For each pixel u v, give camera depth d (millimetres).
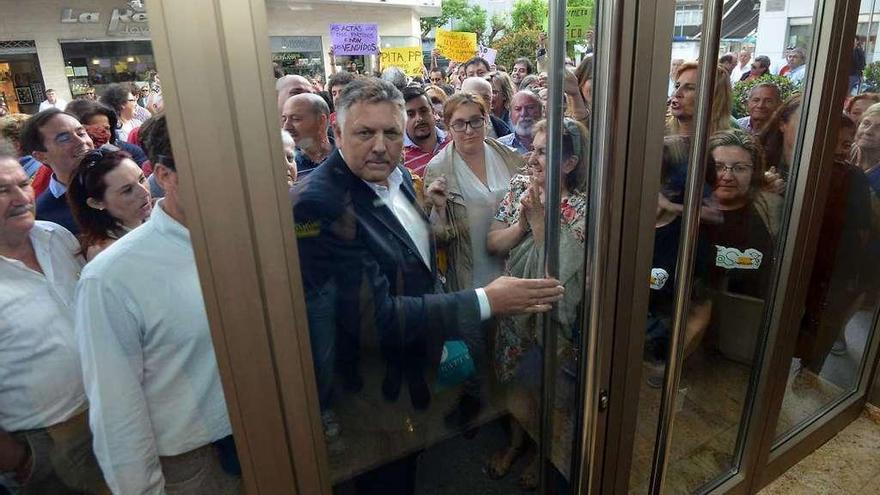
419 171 929
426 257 984
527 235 1088
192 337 714
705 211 1397
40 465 688
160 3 526
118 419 709
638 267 1052
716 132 1310
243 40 576
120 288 656
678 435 1513
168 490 780
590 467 1154
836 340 1908
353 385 958
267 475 779
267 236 661
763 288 1431
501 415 1203
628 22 854
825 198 1360
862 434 1890
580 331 1084
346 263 871
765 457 1610
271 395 739
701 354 1496
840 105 1271
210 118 583
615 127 904
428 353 1033
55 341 645
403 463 1104
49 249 614
